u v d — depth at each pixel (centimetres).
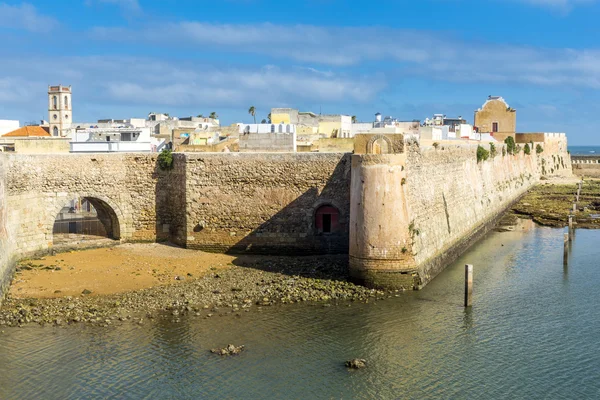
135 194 4669
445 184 5012
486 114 11112
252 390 2641
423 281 4022
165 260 4316
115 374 2738
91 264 4175
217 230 4544
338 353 2998
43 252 4325
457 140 7612
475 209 6078
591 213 7812
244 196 4503
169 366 2814
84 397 2561
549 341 3228
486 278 4425
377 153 3909
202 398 2575
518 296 3981
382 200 3809
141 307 3462
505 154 8419
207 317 3350
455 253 5038
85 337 3073
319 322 3341
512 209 8119
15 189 4131
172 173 4638
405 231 3856
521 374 2853
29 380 2672
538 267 4831
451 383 2752
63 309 3388
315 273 4078
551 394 2686
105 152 5125
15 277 3862
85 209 5597
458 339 3216
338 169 4397
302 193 4444
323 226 4484
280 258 4425
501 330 3356
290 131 5253
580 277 4503
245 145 5059
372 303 3641
